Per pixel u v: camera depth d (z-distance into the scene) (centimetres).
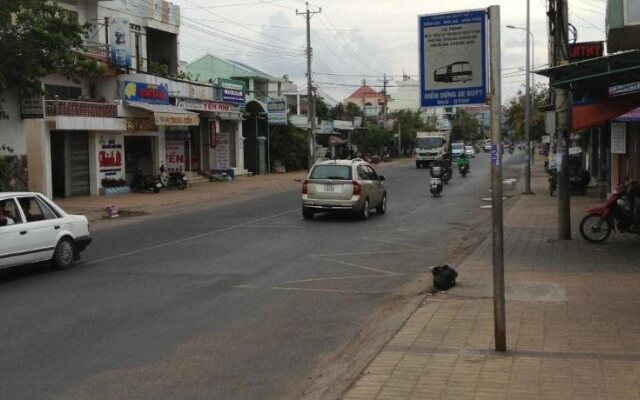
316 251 1394
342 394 536
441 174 3272
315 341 738
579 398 511
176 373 629
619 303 838
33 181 2708
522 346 656
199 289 1014
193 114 3484
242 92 4641
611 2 1091
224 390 584
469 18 614
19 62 2012
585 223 1412
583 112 1449
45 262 1194
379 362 616
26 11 2017
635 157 1950
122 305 909
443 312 812
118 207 2536
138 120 3234
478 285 977
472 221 1928
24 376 622
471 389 537
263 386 594
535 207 2231
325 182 1961
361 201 1961
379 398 524
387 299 948
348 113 9119
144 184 3284
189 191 3359
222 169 4319
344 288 1023
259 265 1227
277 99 5241
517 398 514
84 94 3186
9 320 836
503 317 636
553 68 1055
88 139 3062
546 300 860
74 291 1011
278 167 5353
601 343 662
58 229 1208
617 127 2002
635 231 1388
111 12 3484
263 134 5253
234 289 1014
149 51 4162
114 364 657
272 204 2608
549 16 1470
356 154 7662
